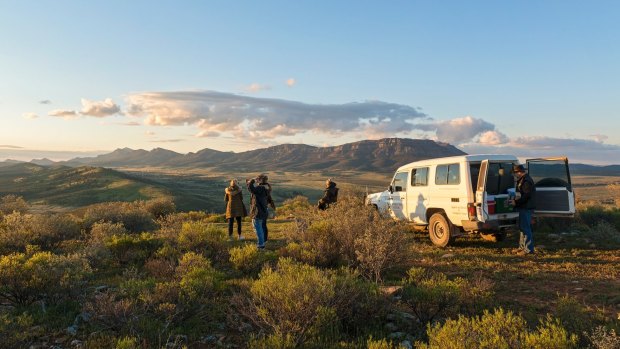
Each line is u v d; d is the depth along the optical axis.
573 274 7.19
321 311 4.31
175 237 10.15
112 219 16.02
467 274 7.36
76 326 4.81
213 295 5.94
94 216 16.30
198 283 5.87
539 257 8.79
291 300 4.35
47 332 4.65
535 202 10.09
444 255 9.19
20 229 11.17
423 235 12.73
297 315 4.30
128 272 7.34
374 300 4.88
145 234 10.05
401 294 5.46
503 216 9.71
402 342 4.15
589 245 10.05
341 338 4.32
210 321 5.00
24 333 4.42
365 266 7.00
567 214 9.37
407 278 7.05
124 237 9.62
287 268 6.08
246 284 6.08
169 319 4.84
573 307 4.50
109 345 4.23
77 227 13.52
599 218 12.73
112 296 4.97
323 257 7.75
